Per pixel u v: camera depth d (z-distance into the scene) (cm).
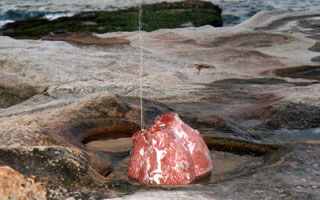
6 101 700
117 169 356
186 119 494
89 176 311
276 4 2333
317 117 482
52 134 400
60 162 322
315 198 265
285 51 1095
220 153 389
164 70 855
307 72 870
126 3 2578
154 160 315
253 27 1481
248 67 928
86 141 425
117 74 798
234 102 582
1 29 1839
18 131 396
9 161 321
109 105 497
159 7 2308
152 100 562
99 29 1748
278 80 786
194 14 2080
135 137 338
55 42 1103
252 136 435
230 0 2522
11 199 285
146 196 271
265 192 276
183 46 1164
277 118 482
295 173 314
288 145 389
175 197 267
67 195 285
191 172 318
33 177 299
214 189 283
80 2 2708
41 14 2269
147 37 1284
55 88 674
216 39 1259
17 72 772
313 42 1205
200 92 645
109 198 274
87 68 823
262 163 360
